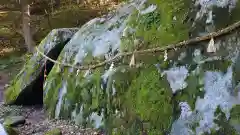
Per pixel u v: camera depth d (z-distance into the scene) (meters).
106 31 4.56
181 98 3.01
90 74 4.43
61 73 5.14
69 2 13.98
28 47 10.34
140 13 3.93
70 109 4.66
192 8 3.22
